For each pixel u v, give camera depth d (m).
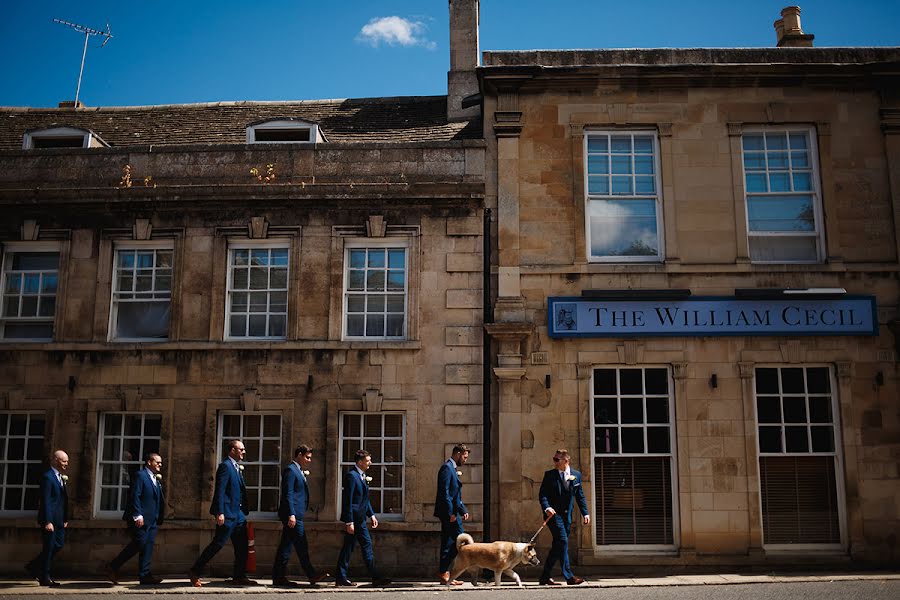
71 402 13.69
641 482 13.04
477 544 10.85
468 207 13.86
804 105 13.96
